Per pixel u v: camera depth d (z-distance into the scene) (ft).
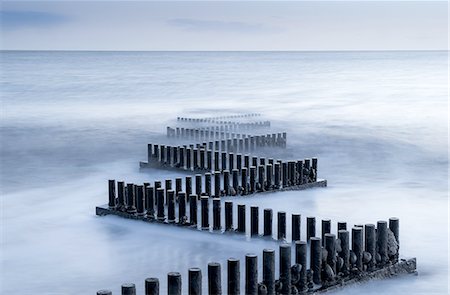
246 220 50.26
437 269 41.34
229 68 497.05
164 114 157.38
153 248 43.88
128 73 388.37
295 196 60.95
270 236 43.62
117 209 53.31
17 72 385.50
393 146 104.53
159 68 482.69
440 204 61.16
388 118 149.07
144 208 51.49
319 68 504.02
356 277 36.42
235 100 202.39
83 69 445.37
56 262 42.50
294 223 41.32
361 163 87.71
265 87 266.36
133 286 28.22
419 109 171.53
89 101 195.72
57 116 152.15
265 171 60.75
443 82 298.76
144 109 171.12
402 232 50.31
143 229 48.57
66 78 320.09
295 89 254.06
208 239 44.50
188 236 45.57
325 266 35.01
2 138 115.44
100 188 69.77
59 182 74.54
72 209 58.59
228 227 45.70
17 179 77.20
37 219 55.01
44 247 46.11
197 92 236.84
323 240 38.42
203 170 69.36
